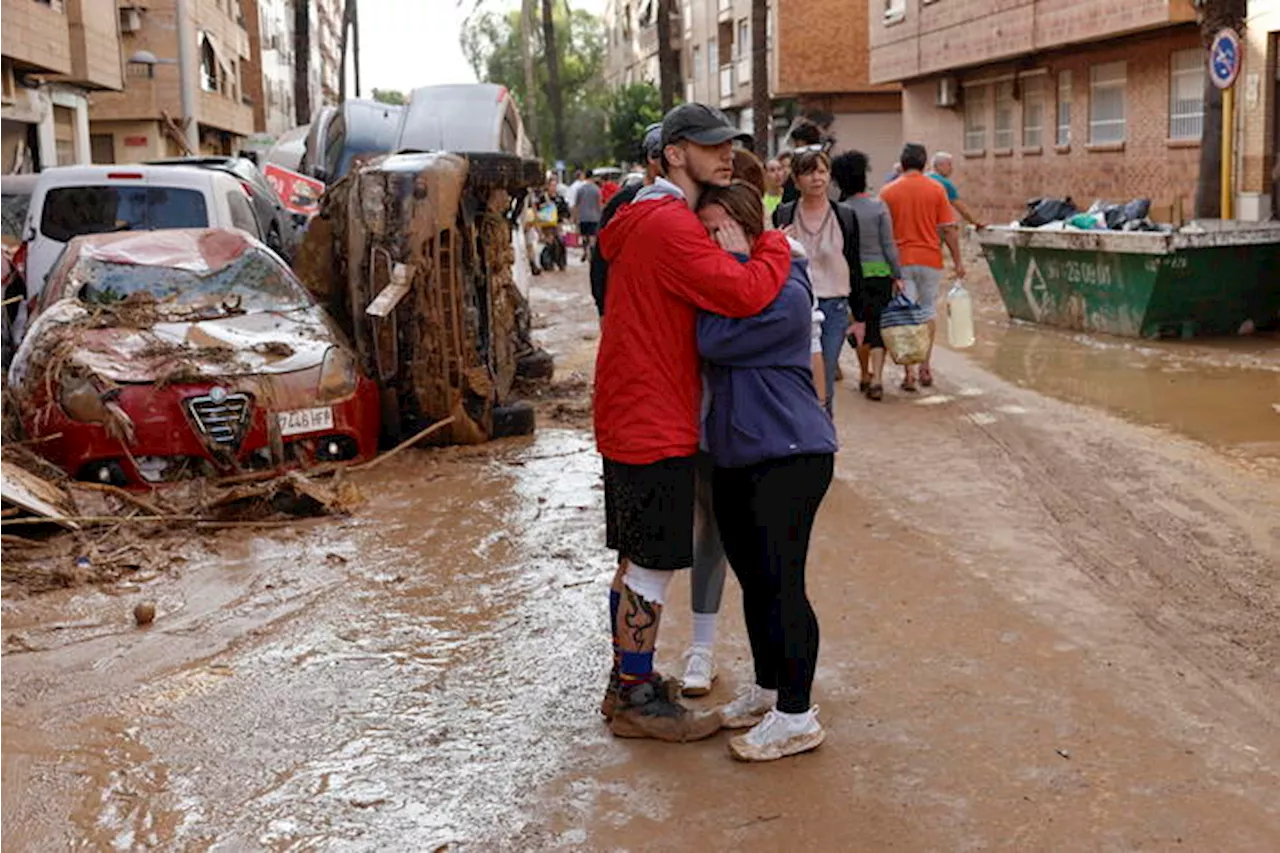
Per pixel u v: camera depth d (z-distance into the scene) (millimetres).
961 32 30562
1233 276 14125
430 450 9750
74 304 9445
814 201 8734
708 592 5148
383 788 4453
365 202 9523
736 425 4469
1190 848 3945
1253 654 5488
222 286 9945
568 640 5805
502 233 10234
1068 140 28047
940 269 11805
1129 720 4844
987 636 5707
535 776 4520
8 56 24344
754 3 30688
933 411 10820
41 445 8359
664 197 4516
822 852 3982
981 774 4438
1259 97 20328
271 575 6820
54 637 5945
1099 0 24625
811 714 4645
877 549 6973
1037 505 7828
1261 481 8297
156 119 41094
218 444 8391
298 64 40562
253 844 4094
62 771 4586
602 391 4629
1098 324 15133
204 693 5285
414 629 5996
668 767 4570
